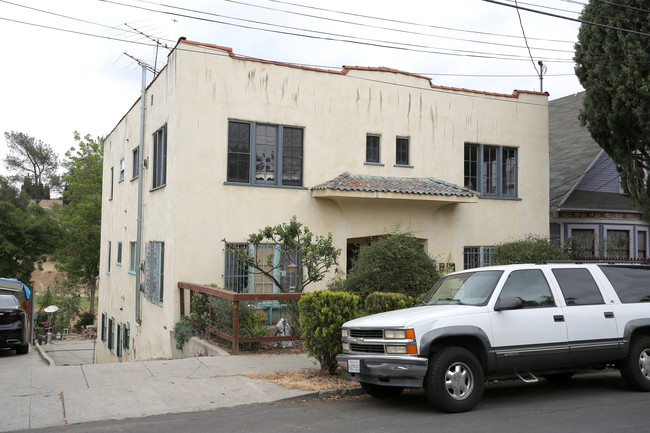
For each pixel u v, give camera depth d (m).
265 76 15.59
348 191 15.38
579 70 17.45
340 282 13.86
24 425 6.95
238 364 10.51
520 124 19.17
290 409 7.76
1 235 36.34
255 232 15.22
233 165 15.18
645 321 8.66
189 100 14.65
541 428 6.55
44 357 15.41
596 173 23.19
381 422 6.96
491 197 18.52
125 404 7.91
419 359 7.25
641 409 7.51
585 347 8.20
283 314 15.01
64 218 47.53
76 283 51.72
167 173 15.30
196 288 13.34
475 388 7.49
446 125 18.03
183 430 6.68
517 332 7.82
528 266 8.39
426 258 13.70
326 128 16.34
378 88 17.12
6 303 15.70
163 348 15.24
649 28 15.34
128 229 20.95
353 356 7.91
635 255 21.91
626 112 16.28
